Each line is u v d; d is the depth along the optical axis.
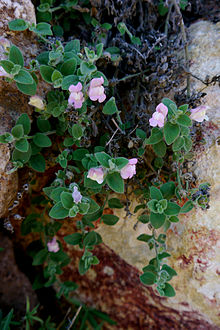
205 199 0.37
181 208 0.37
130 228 0.46
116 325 0.52
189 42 0.46
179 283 0.43
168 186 0.38
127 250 0.47
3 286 0.54
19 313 0.52
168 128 0.36
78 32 0.49
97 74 0.38
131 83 0.46
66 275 0.54
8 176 0.38
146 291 0.47
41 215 0.47
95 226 0.48
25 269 0.57
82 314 0.53
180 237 0.42
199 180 0.40
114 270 0.49
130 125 0.43
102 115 0.43
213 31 0.45
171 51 0.43
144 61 0.44
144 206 0.42
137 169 0.43
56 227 0.47
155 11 0.48
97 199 0.45
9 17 0.39
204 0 0.49
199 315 0.44
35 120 0.42
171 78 0.43
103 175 0.35
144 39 0.46
